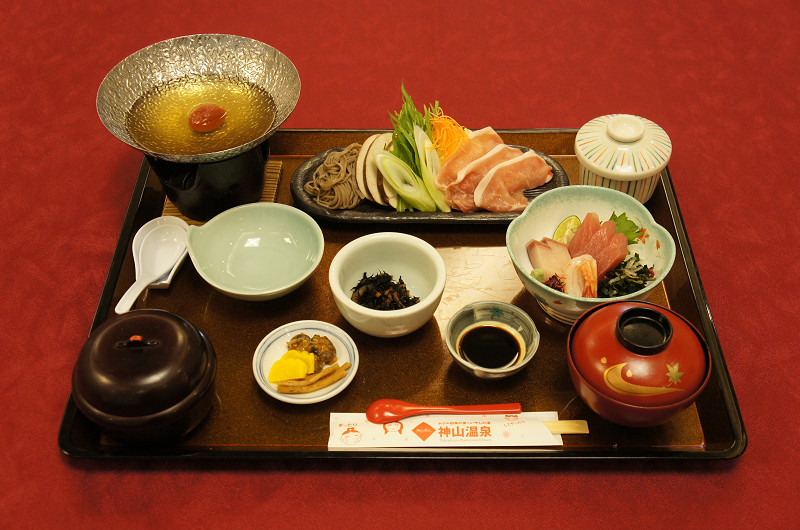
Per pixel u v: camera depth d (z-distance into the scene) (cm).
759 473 82
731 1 139
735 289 98
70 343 94
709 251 102
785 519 79
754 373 90
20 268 101
